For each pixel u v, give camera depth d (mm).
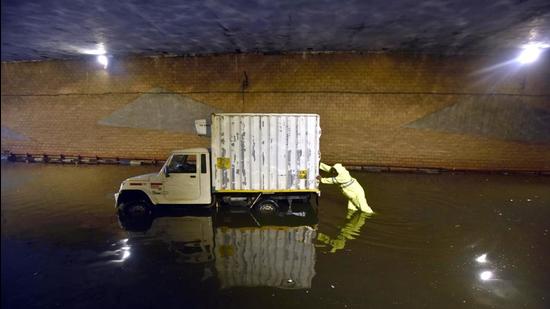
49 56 13625
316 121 8297
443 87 12602
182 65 13547
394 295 5023
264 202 8414
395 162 13086
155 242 6840
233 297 4934
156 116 13938
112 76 13969
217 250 6480
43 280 5387
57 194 9984
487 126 12570
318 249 6535
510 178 12078
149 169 13141
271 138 8273
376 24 9289
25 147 14836
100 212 8547
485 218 8172
